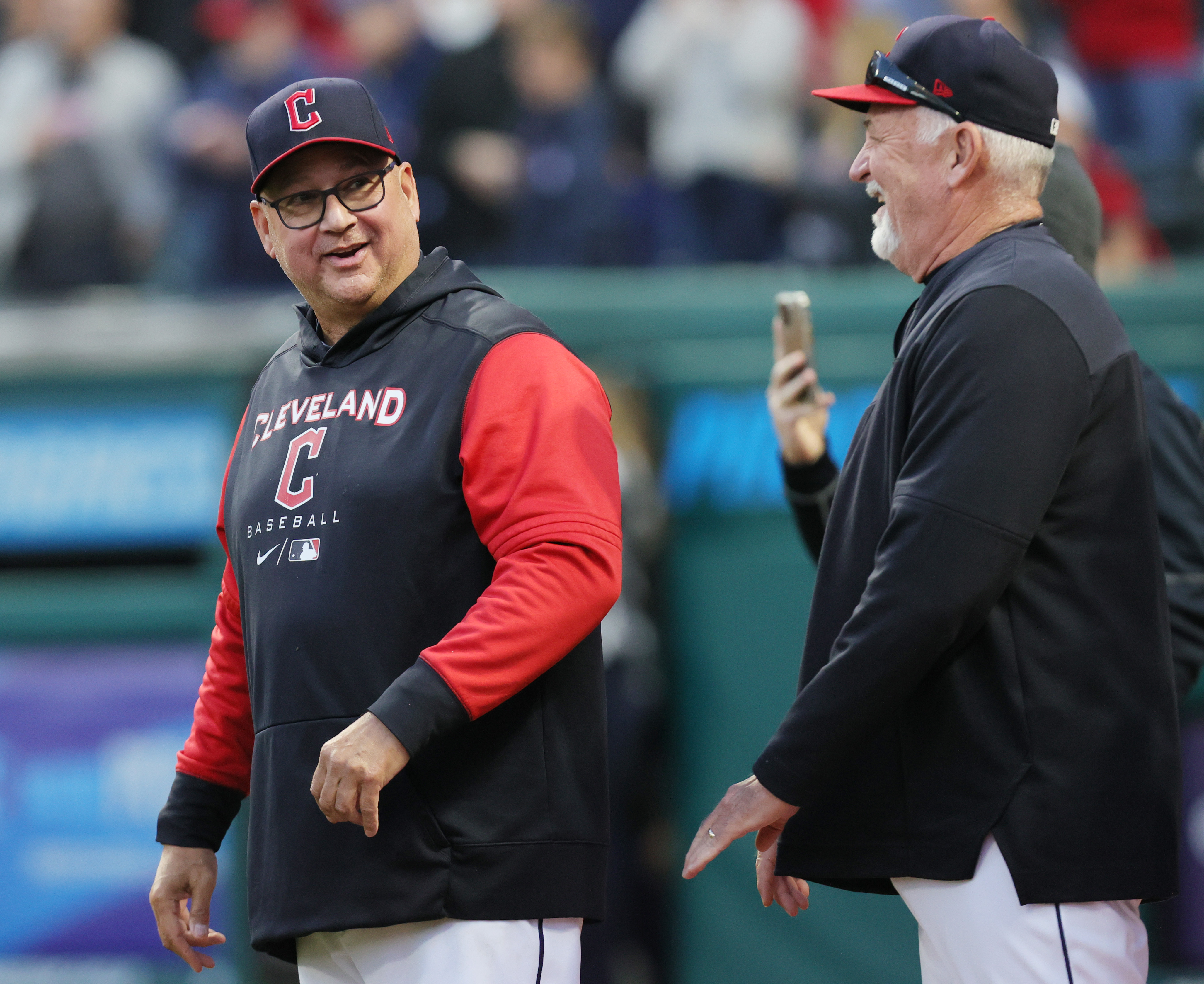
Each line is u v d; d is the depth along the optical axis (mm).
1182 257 23359
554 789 8164
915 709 7758
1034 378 7441
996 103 8078
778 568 17625
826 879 8227
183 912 9219
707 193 23281
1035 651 7586
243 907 16922
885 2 24641
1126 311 17719
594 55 25719
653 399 17984
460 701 7656
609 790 8539
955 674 7668
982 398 7434
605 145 23047
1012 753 7527
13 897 17422
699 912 17500
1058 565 7633
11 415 18000
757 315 18109
